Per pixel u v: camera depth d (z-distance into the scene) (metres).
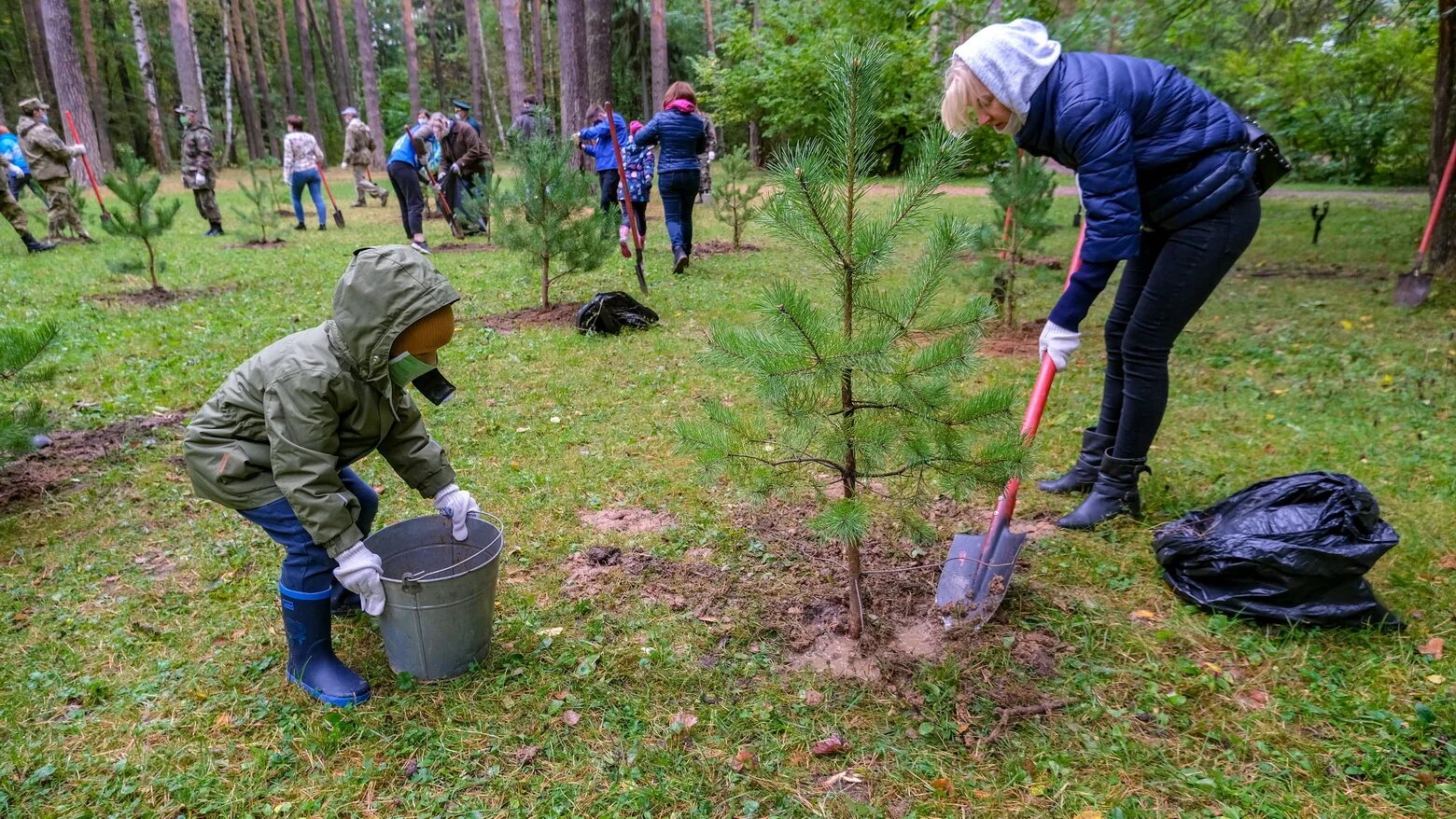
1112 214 2.70
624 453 4.30
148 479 4.01
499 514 3.65
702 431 2.40
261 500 2.31
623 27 38.16
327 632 2.48
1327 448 4.14
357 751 2.26
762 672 2.57
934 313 2.28
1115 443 3.54
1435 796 2.02
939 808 2.04
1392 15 8.53
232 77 41.38
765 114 24.55
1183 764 2.16
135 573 3.20
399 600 2.37
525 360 5.92
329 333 2.22
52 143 11.30
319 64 47.59
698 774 2.16
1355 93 17.62
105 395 5.25
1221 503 3.09
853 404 2.39
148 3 34.25
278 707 2.43
